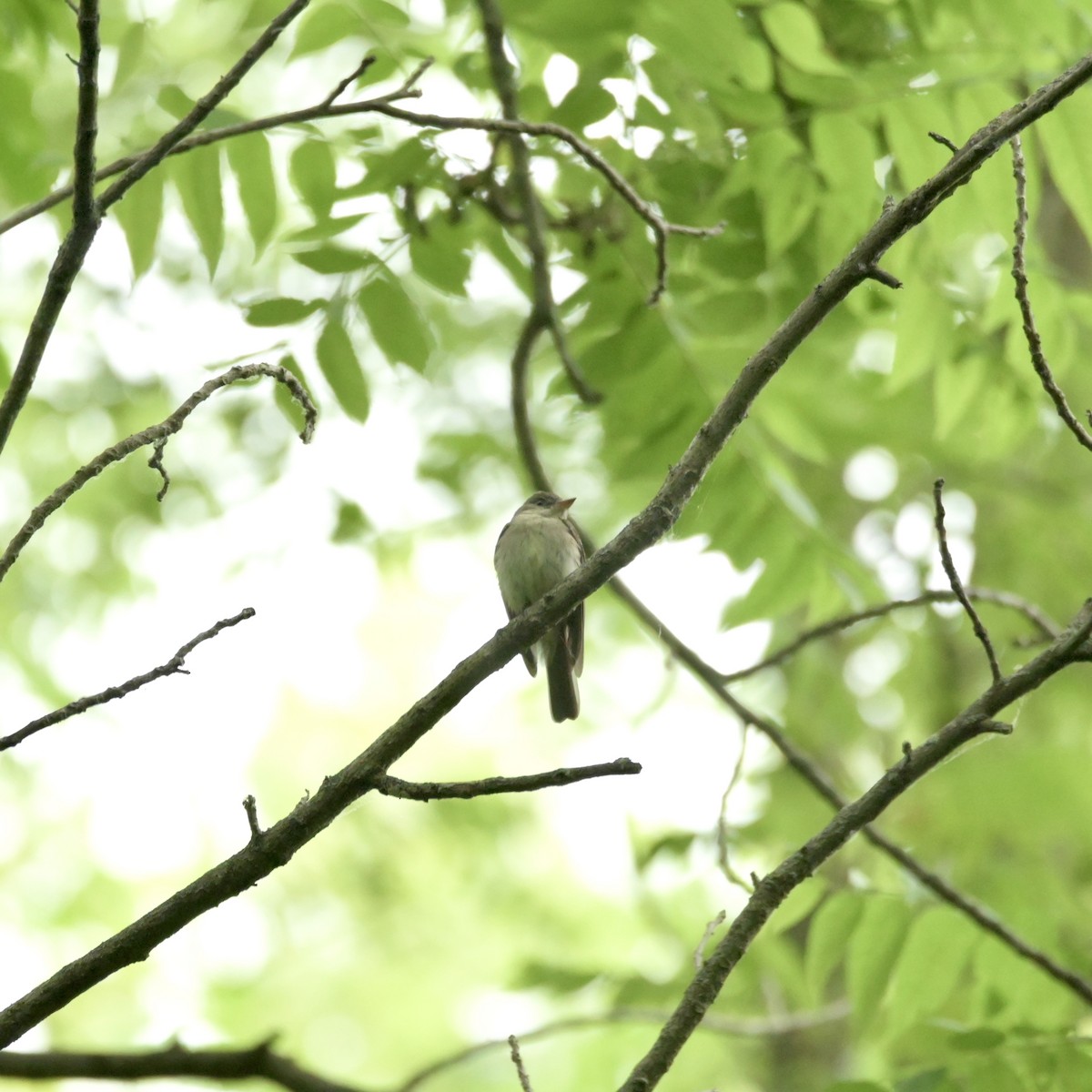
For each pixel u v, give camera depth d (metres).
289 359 8.52
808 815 13.35
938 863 11.44
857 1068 14.38
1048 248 15.24
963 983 10.09
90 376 15.64
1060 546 15.28
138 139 10.14
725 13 7.85
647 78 8.96
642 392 10.08
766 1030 10.12
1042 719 15.28
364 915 18.91
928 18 9.09
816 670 13.97
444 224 9.16
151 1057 8.70
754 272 9.57
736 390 5.73
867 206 8.55
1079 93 7.85
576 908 19.11
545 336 15.38
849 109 8.42
